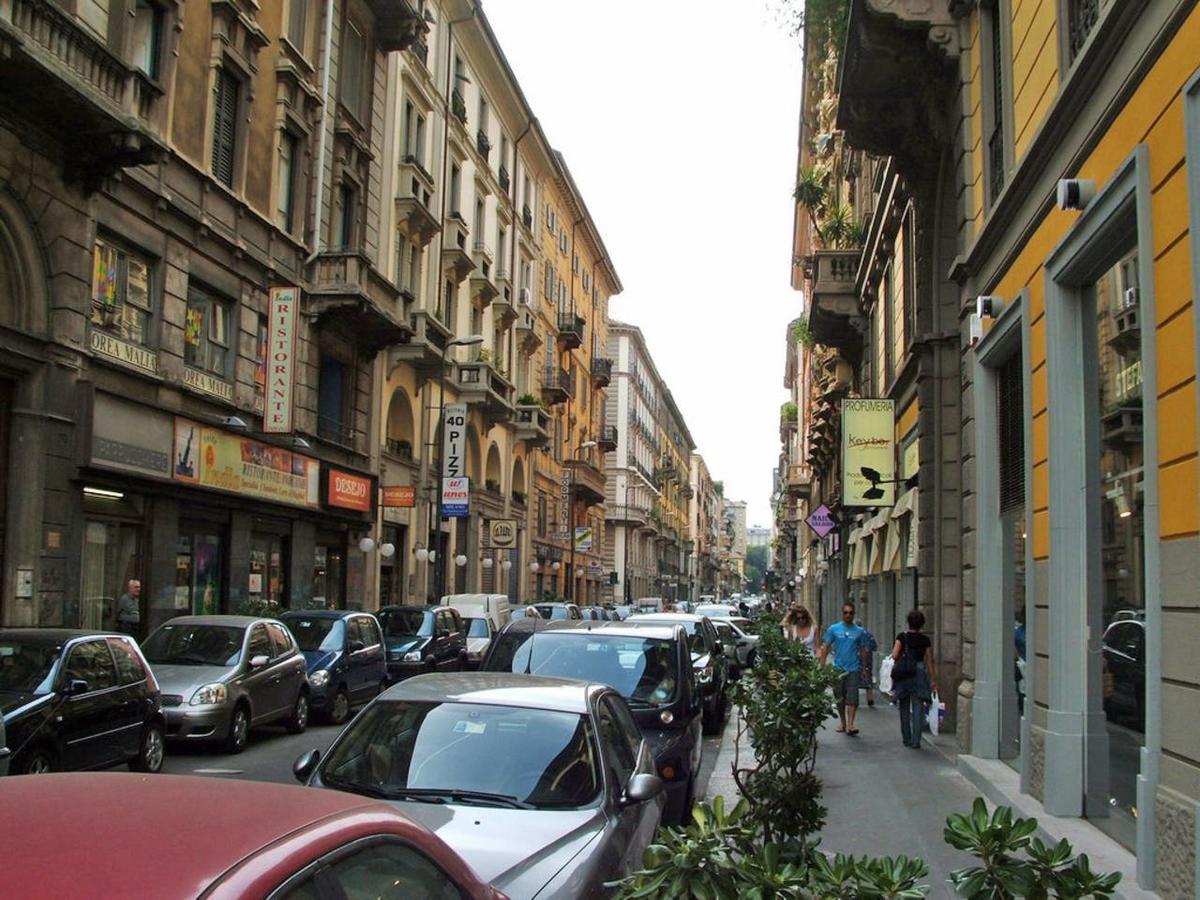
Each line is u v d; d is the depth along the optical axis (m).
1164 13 6.34
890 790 10.30
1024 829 3.10
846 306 26.83
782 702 6.91
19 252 15.74
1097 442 8.37
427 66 34.22
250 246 22.70
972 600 12.11
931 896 6.54
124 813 2.32
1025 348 9.77
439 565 31.73
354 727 5.84
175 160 19.69
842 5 16.41
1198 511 5.78
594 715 5.92
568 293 59.00
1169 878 5.91
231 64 21.89
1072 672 8.61
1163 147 6.42
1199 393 5.75
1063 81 8.56
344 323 26.73
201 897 1.94
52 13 15.23
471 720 5.73
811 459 40.25
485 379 38.00
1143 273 6.62
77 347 16.78
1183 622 5.96
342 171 27.39
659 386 106.19
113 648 10.62
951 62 12.76
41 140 15.89
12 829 2.16
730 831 3.09
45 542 16.11
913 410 17.78
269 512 23.41
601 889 4.55
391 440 32.75
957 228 13.19
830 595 42.34
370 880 2.51
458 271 37.31
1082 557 8.67
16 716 8.77
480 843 4.67
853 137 16.19
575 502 62.28
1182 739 5.92
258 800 2.56
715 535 185.38
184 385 19.94
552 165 51.19
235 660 13.41
